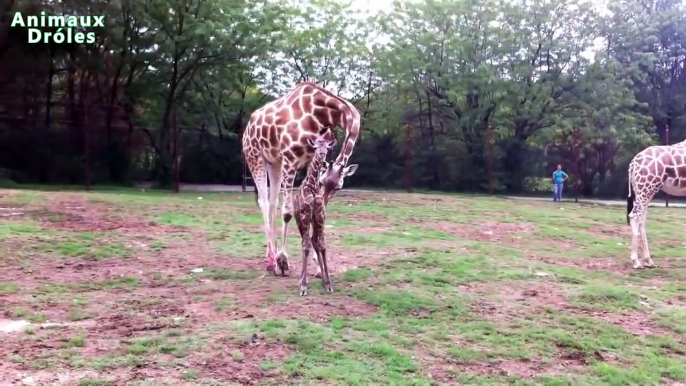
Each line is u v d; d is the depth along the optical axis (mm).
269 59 29656
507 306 7082
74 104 24172
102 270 8359
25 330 5719
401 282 7840
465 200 20703
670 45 32094
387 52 29766
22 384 4504
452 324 6344
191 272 8359
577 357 5754
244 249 10031
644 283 9016
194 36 23922
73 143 23906
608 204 23391
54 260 8742
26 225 10773
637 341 6250
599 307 7262
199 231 11469
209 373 4859
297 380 4812
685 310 7398
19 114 23594
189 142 29172
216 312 6449
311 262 9172
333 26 30781
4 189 17375
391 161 29516
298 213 7059
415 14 29328
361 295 7109
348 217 14812
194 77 27875
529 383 5078
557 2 27609
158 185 25656
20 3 21672
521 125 29047
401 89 29938
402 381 4883
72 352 5184
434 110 31094
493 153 28109
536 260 10289
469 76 28547
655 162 10375
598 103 27547
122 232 10945
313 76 31031
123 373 4801
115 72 25578
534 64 28406
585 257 11109
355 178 29625
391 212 16078
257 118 8648
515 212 17641
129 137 25438
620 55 30219
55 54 23766
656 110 31922
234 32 24703
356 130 7293
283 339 5582
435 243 11289
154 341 5465
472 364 5406
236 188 26453
